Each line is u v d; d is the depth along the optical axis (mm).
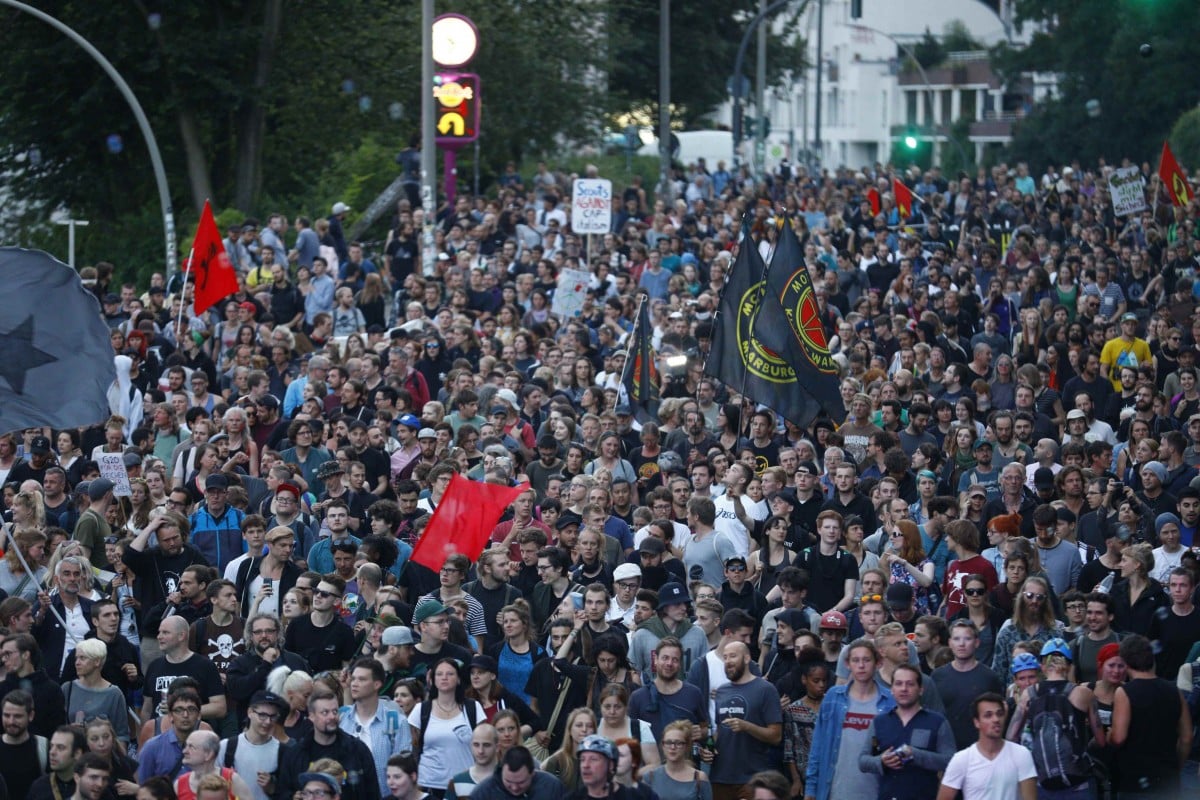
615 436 55594
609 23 163625
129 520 51844
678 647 37094
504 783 32344
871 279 97438
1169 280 97250
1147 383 62781
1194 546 49031
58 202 133375
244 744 34719
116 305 81500
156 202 133500
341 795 33781
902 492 53719
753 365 55844
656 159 179625
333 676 37344
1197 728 40531
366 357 65938
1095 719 36500
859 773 34906
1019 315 84812
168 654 39000
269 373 70875
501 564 43469
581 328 74562
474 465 57094
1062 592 46875
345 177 128000
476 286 87188
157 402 65000
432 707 36906
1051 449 55125
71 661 39688
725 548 47312
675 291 89312
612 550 46969
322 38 134000
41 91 127250
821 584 45469
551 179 133250
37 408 41375
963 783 33125
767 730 37469
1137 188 110312
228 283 74688
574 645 40281
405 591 45844
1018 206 136000
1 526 47219
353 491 52750
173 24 123938
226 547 48969
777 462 57875
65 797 34156
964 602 44250
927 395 61781
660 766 35062
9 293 41281
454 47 96562
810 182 167375
